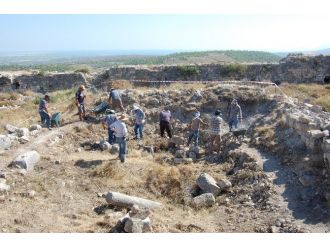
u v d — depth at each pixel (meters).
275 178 12.25
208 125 19.58
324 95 27.77
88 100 23.58
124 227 9.14
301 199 10.77
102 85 36.56
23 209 10.20
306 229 9.21
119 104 20.72
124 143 14.17
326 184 10.92
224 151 16.36
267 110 20.11
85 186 12.26
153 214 10.47
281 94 21.83
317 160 11.97
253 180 12.52
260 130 16.72
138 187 12.73
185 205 11.84
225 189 12.59
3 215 9.67
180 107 21.25
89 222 9.86
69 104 24.50
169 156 16.42
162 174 13.34
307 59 37.31
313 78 37.25
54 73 39.12
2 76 38.09
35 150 15.09
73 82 38.38
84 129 18.62
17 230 8.95
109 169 13.25
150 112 20.86
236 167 14.25
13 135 16.50
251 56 86.38
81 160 14.18
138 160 14.94
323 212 9.91
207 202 11.73
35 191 11.47
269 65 37.41
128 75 37.56
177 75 37.50
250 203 11.24
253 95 21.47
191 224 10.05
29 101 31.83
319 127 13.41
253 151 15.08
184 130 19.69
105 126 18.91
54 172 12.94
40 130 18.08
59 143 16.62
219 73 37.66
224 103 21.33
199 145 18.02
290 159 13.18
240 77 37.53
